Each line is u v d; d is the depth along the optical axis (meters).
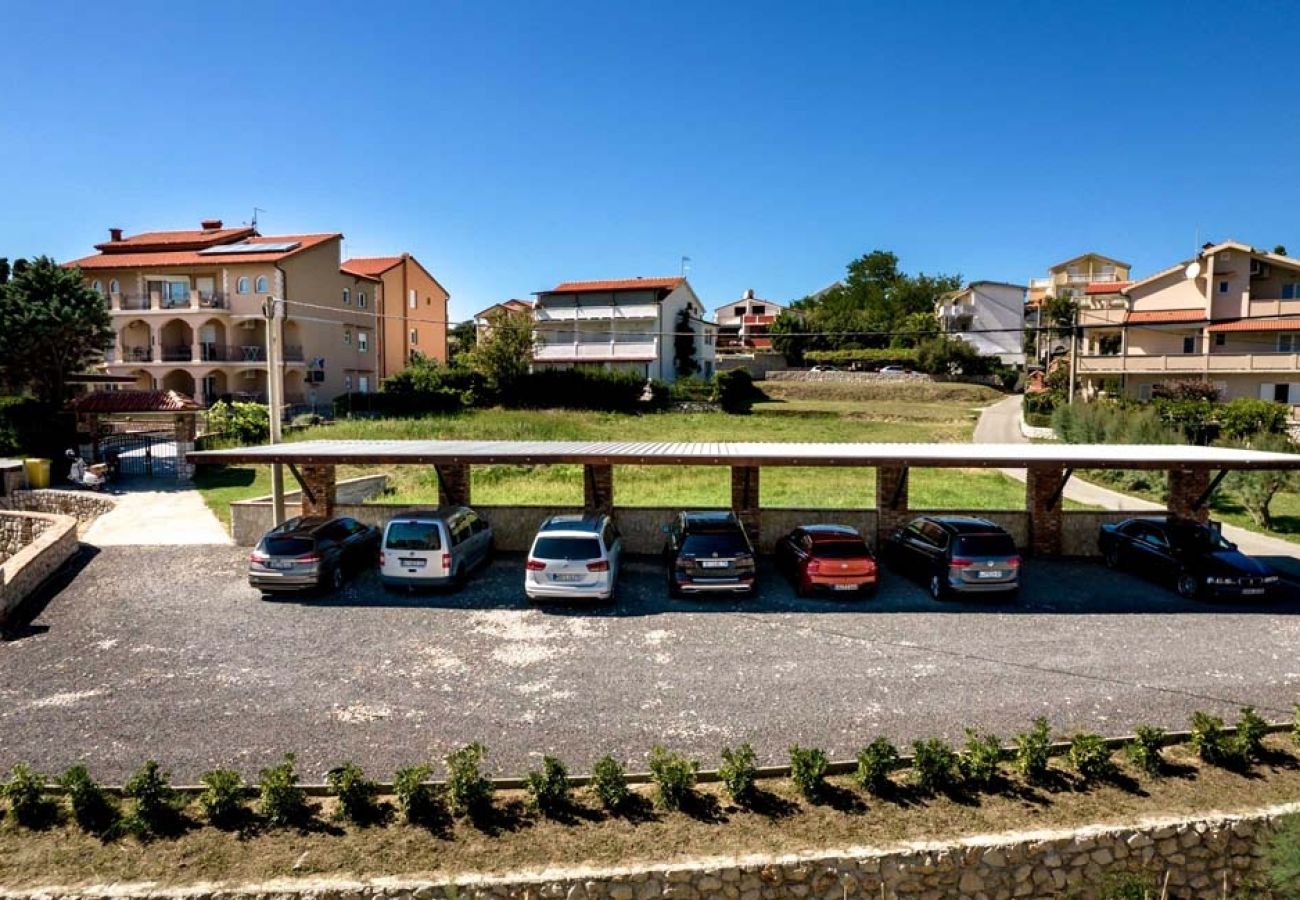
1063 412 36.50
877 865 7.39
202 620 14.02
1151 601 14.90
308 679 11.37
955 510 18.75
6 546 22.33
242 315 46.47
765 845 7.55
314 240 49.44
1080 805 8.16
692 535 15.09
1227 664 11.73
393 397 43.75
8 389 34.62
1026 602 14.86
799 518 18.72
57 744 9.44
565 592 14.35
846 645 12.61
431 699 10.67
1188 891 7.84
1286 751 9.12
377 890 6.96
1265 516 21.81
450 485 19.19
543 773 8.20
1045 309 71.94
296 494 22.03
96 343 34.62
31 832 7.73
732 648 12.51
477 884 7.01
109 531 20.84
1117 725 9.81
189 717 10.16
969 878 7.52
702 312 64.25
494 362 48.03
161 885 7.01
